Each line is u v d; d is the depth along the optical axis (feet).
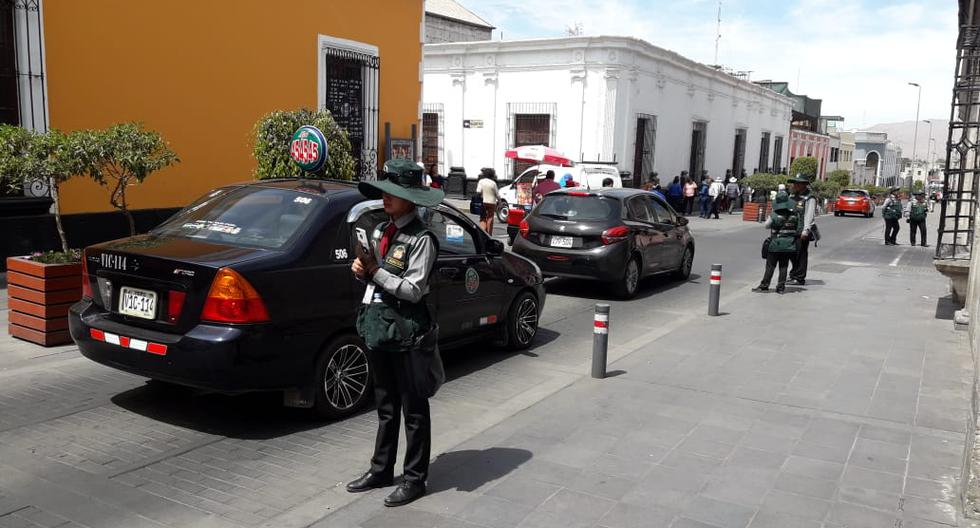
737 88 120.47
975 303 24.21
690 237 41.57
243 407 17.66
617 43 83.20
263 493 13.17
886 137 307.78
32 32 31.35
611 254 33.24
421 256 11.94
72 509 12.33
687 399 18.95
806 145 171.01
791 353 23.94
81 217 34.14
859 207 123.34
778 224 36.14
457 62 92.27
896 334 27.04
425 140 96.78
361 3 47.98
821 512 12.71
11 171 21.38
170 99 37.52
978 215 26.20
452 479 13.80
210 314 14.73
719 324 28.58
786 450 15.52
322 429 16.48
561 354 24.00
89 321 16.26
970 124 28.94
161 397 18.07
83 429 15.90
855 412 18.06
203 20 38.60
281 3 42.70
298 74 44.37
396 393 12.95
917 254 60.39
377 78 49.75
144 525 11.87
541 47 86.63
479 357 23.40
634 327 28.76
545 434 16.25
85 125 33.86
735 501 13.08
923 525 12.28
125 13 34.99
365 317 12.35
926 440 16.21
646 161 94.89
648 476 14.08
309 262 16.15
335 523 12.07
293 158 31.65
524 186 72.33
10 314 22.38
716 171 117.19
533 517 12.34
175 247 16.02
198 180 39.50
